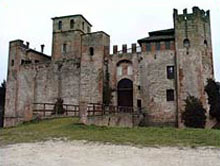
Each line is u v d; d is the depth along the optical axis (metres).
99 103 50.62
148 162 15.33
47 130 27.09
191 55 47.09
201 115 44.25
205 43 48.62
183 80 46.62
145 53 51.25
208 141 20.97
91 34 55.03
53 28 64.38
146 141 21.02
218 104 45.31
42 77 59.31
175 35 48.91
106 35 55.34
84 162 15.36
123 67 52.69
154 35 52.94
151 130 26.47
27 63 63.03
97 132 25.41
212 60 48.81
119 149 18.48
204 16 49.66
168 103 48.06
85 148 18.92
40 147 19.39
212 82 46.69
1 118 72.75
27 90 60.59
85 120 31.05
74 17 63.12
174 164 14.96
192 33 47.84
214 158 16.16
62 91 56.25
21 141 21.80
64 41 62.88
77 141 21.27
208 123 44.72
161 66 49.72
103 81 52.69
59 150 18.39
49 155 17.03
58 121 33.56
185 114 45.00
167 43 50.12
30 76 60.91
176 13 49.59
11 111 61.69
